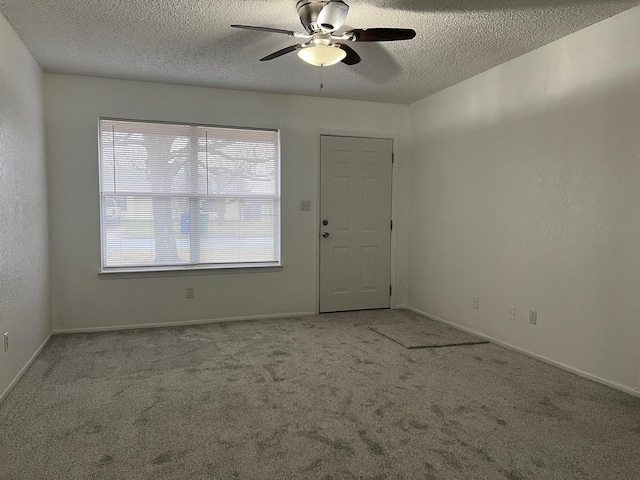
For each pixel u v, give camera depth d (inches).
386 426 90.7
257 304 183.0
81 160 158.6
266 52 133.7
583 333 118.0
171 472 74.7
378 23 112.9
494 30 117.0
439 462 77.9
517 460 78.7
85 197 159.6
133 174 166.7
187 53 134.6
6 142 107.7
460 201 165.9
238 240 181.6
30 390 108.1
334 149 190.4
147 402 101.7
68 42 125.3
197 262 176.4
